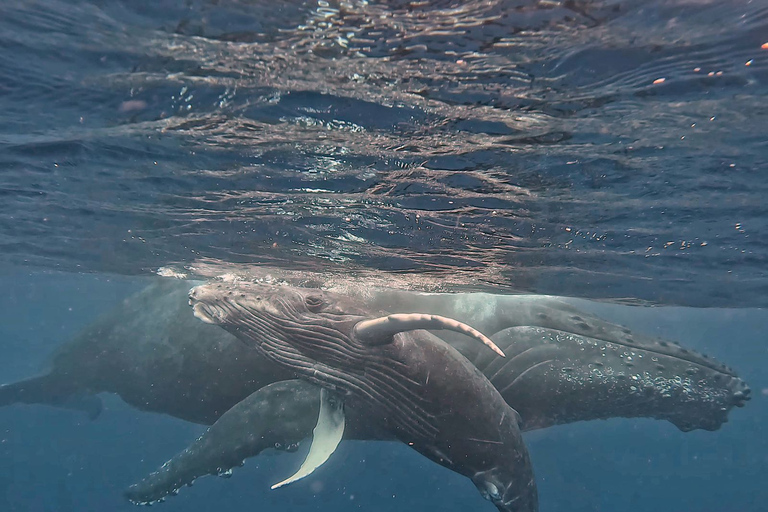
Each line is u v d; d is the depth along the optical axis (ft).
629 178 28.04
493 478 27.07
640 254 39.34
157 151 28.48
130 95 23.15
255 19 17.63
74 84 22.53
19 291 130.72
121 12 17.75
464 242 38.01
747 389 35.27
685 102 21.45
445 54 19.08
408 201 32.04
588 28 17.49
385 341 24.35
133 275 67.00
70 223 44.73
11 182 35.19
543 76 20.17
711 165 26.45
